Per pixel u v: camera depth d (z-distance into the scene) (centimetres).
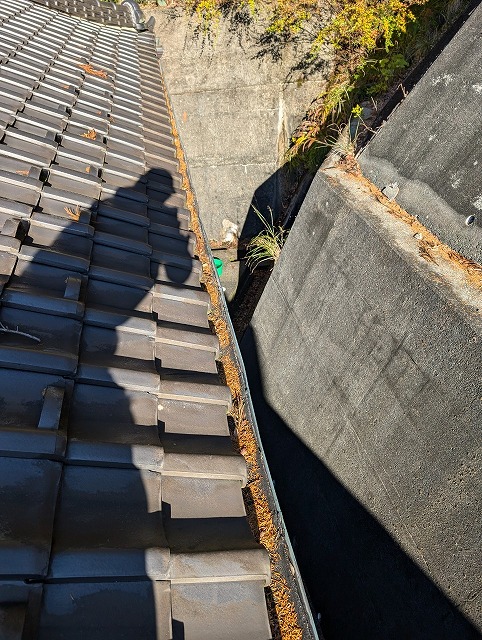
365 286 316
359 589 292
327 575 329
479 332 226
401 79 531
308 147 685
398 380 274
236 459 173
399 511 261
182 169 375
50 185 271
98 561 124
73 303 196
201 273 270
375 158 382
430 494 241
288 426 404
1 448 136
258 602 141
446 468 233
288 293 429
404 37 531
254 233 787
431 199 316
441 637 223
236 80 721
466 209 289
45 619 113
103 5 698
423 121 338
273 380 439
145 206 302
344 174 394
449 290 255
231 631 133
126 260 247
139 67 534
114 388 179
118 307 218
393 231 312
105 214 269
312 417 365
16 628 104
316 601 339
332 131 633
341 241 351
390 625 260
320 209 388
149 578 130
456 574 219
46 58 423
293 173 739
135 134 378
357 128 480
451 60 327
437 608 227
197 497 161
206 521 157
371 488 288
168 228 291
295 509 379
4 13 491
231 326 239
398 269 287
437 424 242
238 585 142
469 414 224
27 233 229
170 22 728
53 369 168
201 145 757
